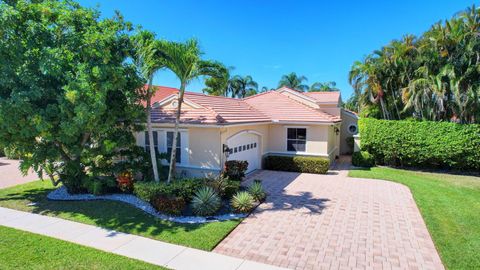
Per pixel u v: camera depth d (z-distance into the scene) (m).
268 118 19.67
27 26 9.75
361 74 22.95
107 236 8.25
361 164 21.03
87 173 13.02
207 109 15.00
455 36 18.45
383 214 10.20
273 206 11.13
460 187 14.43
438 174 18.41
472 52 17.80
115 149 12.98
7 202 11.65
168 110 16.20
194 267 6.53
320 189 13.91
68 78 9.38
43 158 11.30
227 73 11.99
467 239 7.95
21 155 11.60
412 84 19.77
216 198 10.23
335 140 24.97
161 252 7.26
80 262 6.69
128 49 11.16
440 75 18.72
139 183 11.73
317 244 7.77
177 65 11.01
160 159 14.44
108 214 10.08
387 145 20.00
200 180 12.18
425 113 20.34
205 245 7.59
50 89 9.95
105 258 6.89
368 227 8.98
